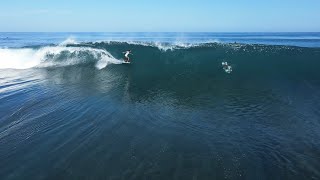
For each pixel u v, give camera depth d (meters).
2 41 56.03
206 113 9.59
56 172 5.88
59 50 18.95
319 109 9.85
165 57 18.70
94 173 5.84
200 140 7.46
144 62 17.77
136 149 6.90
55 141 7.32
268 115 9.37
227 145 7.17
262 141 7.42
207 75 14.80
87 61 18.19
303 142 7.34
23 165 6.15
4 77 14.75
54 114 9.34
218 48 20.58
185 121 8.85
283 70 15.53
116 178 5.66
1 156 6.55
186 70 15.86
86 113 9.45
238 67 16.28
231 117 9.20
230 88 12.59
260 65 16.55
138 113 9.52
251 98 11.19
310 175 5.76
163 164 6.20
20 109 9.85
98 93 11.81
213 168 6.04
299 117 9.15
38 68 16.84
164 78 14.30
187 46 21.12
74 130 8.05
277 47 20.66
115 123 8.60
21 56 18.41
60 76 14.84
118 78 14.35
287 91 12.08
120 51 19.97
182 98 11.22
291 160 6.39
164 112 9.66
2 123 8.59
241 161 6.34
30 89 12.44
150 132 7.97
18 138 7.52
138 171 5.91
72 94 11.64
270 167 6.08
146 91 12.13
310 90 12.16
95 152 6.72
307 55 18.23
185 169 6.00
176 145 7.14
